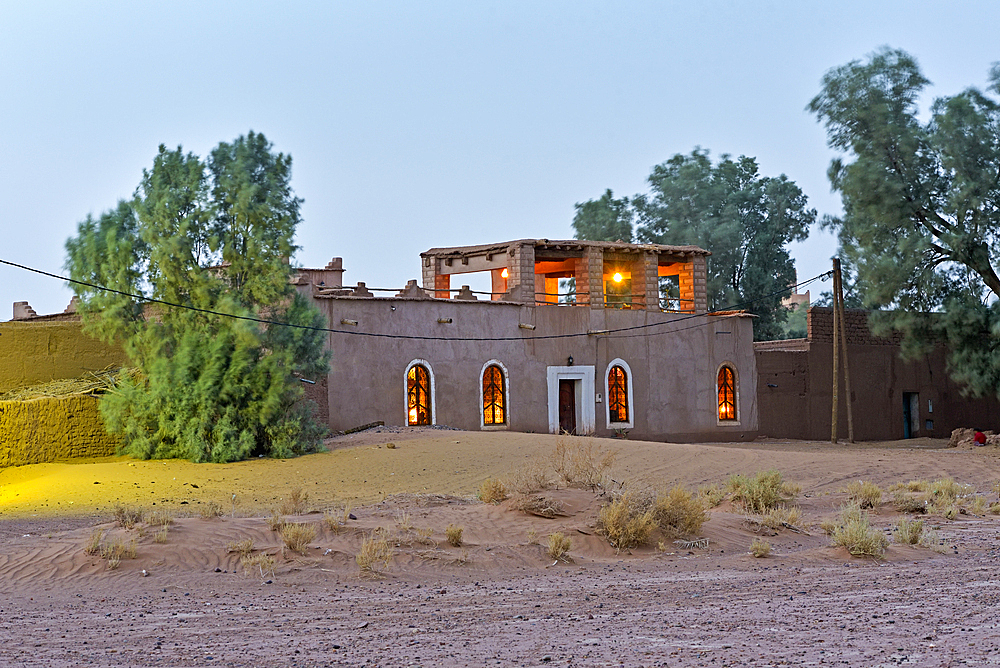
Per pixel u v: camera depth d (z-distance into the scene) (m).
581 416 41.59
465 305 38.31
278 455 28.28
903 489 23.30
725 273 63.50
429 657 7.75
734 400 46.16
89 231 29.94
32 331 31.16
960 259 38.88
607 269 47.09
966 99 37.84
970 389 40.25
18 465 27.36
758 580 11.98
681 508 15.52
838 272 43.78
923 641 7.77
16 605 10.73
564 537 14.27
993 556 13.82
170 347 29.06
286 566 12.55
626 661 7.39
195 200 29.53
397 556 13.21
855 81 39.94
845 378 43.91
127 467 26.36
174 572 12.41
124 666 7.57
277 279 29.36
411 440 30.84
